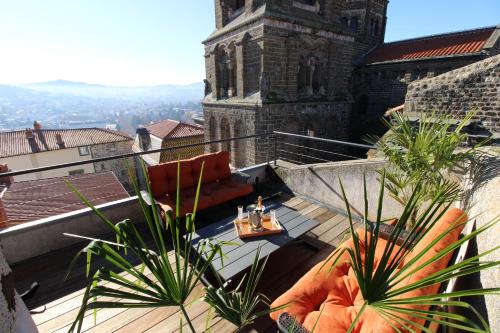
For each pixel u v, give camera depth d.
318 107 14.11
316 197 4.88
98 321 2.43
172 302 1.25
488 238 1.53
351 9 18.12
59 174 23.14
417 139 2.79
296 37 12.18
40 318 2.44
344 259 2.27
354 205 4.31
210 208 4.56
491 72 7.75
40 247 3.31
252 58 12.41
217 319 2.46
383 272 1.17
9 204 9.76
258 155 12.73
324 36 13.31
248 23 11.98
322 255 3.39
